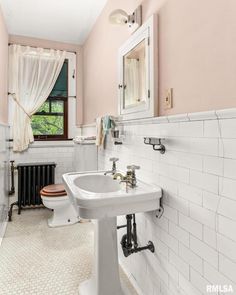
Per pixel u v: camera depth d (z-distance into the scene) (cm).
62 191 251
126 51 173
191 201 106
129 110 169
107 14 226
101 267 145
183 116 108
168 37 125
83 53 332
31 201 301
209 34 95
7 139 280
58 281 164
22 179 294
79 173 176
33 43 313
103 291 144
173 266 120
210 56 95
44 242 219
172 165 120
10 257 193
